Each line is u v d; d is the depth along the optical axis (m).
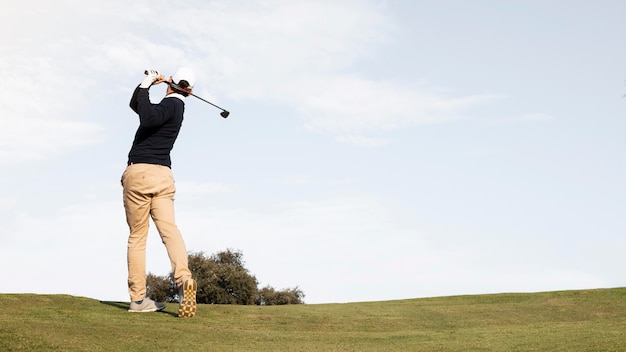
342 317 10.95
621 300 12.82
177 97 9.59
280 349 7.64
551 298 13.46
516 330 9.51
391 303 13.41
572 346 7.50
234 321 9.99
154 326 8.55
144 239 9.77
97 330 7.76
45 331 7.24
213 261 48.41
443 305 12.86
